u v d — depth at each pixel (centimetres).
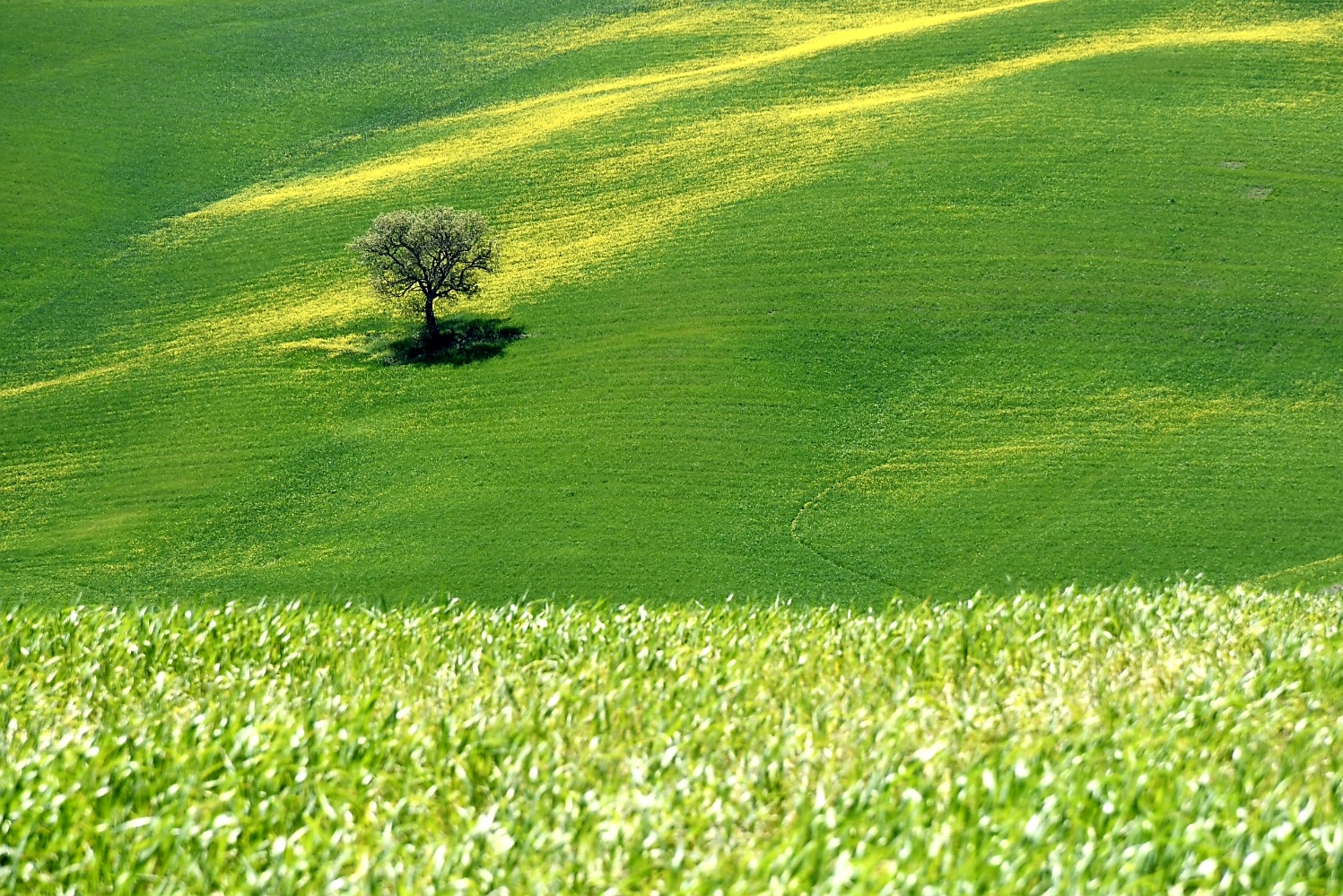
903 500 7144
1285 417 7688
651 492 7356
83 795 974
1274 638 1363
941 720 1131
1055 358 8500
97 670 1319
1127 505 6938
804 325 9106
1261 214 9856
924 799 934
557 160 12194
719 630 1478
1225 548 6512
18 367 9681
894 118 11894
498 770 1020
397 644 1419
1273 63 11994
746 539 6862
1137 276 9281
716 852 877
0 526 7488
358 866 870
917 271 9619
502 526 7119
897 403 8175
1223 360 8312
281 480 7800
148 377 9294
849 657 1335
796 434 7888
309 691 1231
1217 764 1017
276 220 11812
